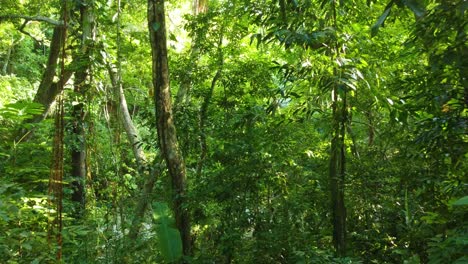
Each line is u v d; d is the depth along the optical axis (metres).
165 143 5.30
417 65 5.40
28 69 15.39
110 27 8.66
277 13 4.55
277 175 5.21
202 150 6.30
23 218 4.59
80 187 7.43
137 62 8.67
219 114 6.52
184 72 6.70
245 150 5.29
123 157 7.72
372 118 6.17
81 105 6.86
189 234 5.35
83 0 6.64
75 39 6.86
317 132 6.07
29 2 9.20
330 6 4.62
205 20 6.75
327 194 5.71
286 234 4.94
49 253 4.30
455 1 2.95
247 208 5.18
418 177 4.85
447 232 4.04
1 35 13.23
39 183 6.27
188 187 5.64
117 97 7.25
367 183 5.40
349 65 4.35
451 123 3.59
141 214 6.30
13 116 4.75
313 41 4.11
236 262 5.08
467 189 3.91
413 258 4.83
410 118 5.46
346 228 5.42
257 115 5.37
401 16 4.73
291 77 4.73
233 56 6.92
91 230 5.76
